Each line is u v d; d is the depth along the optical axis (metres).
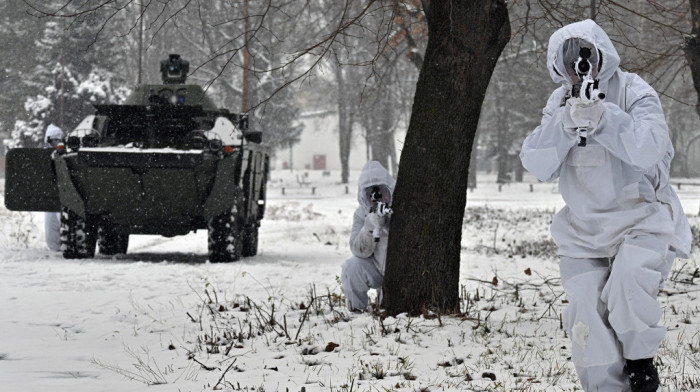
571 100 6.58
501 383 8.55
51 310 14.41
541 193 86.75
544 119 7.00
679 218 6.96
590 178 6.80
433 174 12.56
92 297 15.96
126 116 24.47
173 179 22.30
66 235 23.20
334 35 13.73
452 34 12.31
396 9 16.22
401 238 12.73
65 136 23.08
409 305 12.70
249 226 25.56
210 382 8.94
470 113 12.52
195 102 24.73
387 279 12.92
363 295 13.34
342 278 13.34
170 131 24.58
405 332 11.37
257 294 16.53
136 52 72.12
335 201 75.06
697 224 35.31
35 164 23.39
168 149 22.41
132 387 8.68
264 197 27.12
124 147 22.70
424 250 12.62
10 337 11.88
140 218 22.97
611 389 6.75
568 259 6.99
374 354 10.19
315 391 8.33
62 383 8.83
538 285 16.81
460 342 10.85
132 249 28.86
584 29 6.84
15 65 78.69
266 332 12.12
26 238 27.70
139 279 18.67
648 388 6.66
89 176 22.44
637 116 6.68
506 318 12.87
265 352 10.66
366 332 11.50
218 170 22.38
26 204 23.45
